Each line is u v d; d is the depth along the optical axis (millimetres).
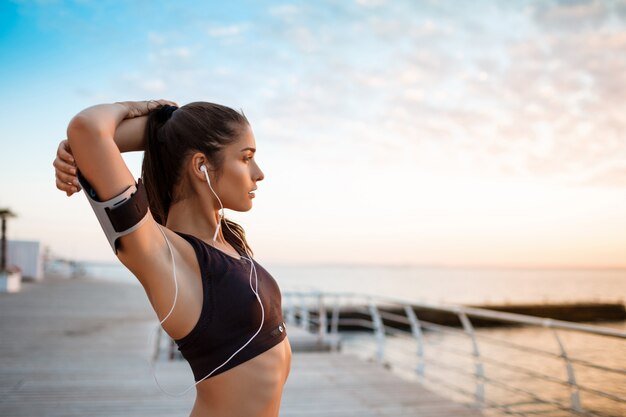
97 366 6914
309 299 40156
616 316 45031
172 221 1152
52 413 4848
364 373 6492
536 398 4555
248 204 1151
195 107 1133
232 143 1114
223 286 1034
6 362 7215
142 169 1174
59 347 8477
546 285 115438
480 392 5234
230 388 1024
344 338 23547
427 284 112250
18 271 21703
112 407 5035
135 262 956
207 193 1124
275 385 1072
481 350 16844
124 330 10680
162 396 5430
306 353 7902
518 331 27641
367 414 4797
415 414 4789
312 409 4938
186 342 1021
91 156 899
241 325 1036
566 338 18938
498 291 86000
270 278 1188
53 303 16266
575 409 4191
